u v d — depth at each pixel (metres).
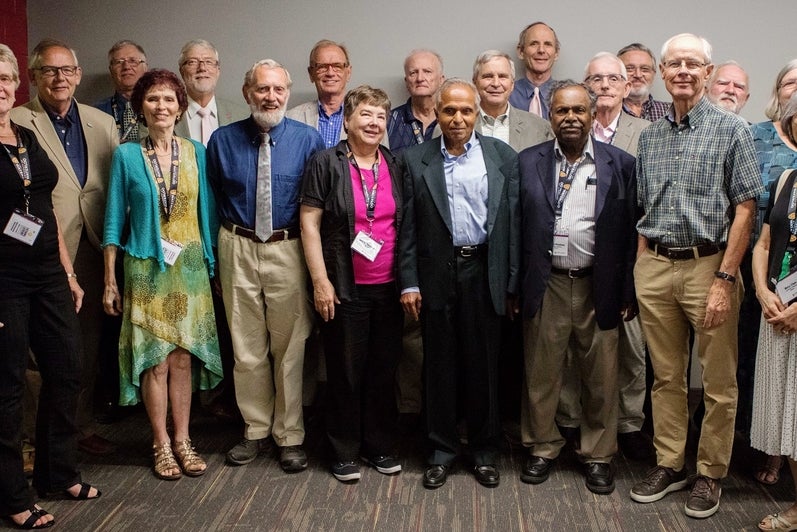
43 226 2.85
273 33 4.50
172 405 3.39
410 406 3.89
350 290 3.18
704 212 2.89
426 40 4.47
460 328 3.22
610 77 3.77
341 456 3.32
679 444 3.16
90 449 3.57
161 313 3.24
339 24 4.48
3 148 2.73
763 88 4.37
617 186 3.09
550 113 3.12
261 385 3.46
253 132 3.31
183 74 3.94
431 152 3.19
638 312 3.21
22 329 2.81
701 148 2.88
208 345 3.36
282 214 3.31
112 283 3.26
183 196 3.24
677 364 3.11
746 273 3.43
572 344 3.45
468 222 3.13
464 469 3.41
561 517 2.98
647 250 3.08
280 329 3.38
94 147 3.45
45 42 3.37
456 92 3.06
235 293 3.36
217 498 3.13
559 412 3.69
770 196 2.87
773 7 4.31
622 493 3.19
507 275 3.21
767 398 2.83
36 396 3.44
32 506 2.91
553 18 4.41
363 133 3.13
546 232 3.11
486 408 3.27
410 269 3.19
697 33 4.36
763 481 3.25
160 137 3.23
